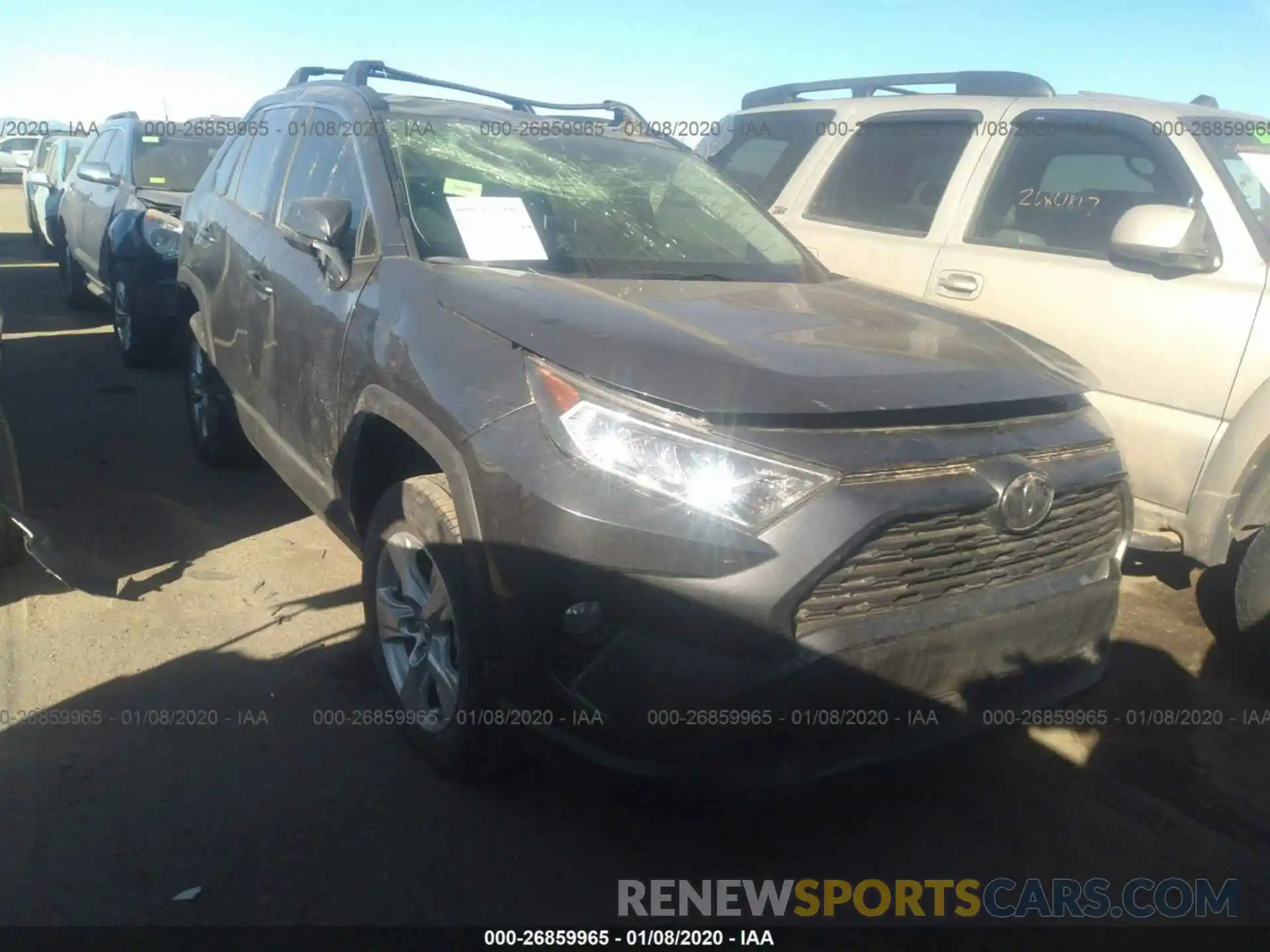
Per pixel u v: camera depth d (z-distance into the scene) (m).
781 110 6.46
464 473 2.79
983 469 2.68
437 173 3.84
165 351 7.93
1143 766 3.54
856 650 2.52
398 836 2.94
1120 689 4.02
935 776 3.42
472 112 4.37
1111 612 3.08
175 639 3.92
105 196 8.80
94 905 2.61
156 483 5.50
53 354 8.39
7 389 7.25
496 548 2.68
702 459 2.48
